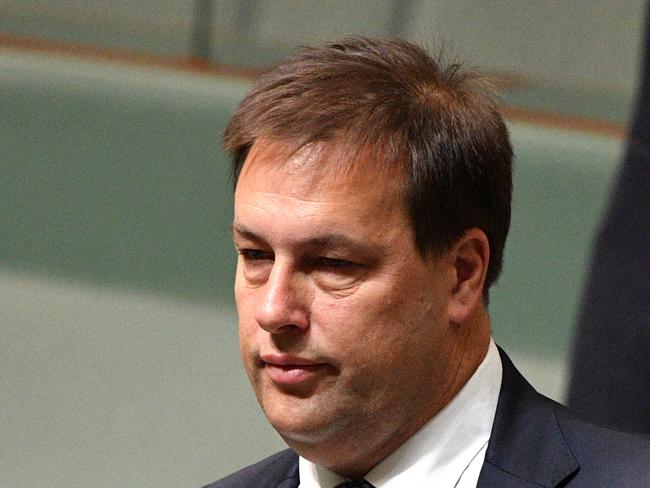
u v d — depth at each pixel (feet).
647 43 17.38
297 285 11.80
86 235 32.19
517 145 30.66
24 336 30.66
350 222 11.64
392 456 12.59
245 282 12.17
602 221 17.89
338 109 11.84
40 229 32.37
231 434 28.66
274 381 12.00
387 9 32.19
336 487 12.68
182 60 33.88
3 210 32.65
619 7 31.35
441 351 12.36
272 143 11.81
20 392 29.71
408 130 11.96
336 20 32.60
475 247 12.45
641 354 17.47
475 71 12.91
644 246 17.42
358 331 11.78
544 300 29.66
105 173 32.68
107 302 31.14
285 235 11.66
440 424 12.58
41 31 34.73
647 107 17.40
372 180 11.73
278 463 14.25
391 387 12.03
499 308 29.71
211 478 27.84
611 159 30.53
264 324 11.71
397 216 11.84
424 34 31.71
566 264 29.84
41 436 28.94
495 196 12.51
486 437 12.66
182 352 30.22
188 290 31.24
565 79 31.60
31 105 33.50
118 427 28.99
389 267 11.82
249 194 11.86
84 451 28.60
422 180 11.90
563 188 30.40
